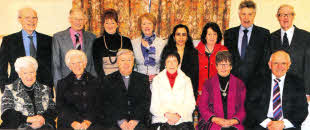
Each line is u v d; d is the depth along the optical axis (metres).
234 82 2.92
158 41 3.33
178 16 4.09
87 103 2.85
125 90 2.91
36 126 2.70
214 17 4.14
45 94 2.86
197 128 2.99
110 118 2.85
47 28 4.28
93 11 3.99
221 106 2.87
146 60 3.27
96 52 3.27
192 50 3.28
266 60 3.31
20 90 2.75
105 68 3.23
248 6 3.34
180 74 2.99
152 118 2.90
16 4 4.25
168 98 2.91
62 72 3.31
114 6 4.04
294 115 2.80
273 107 2.88
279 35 3.36
